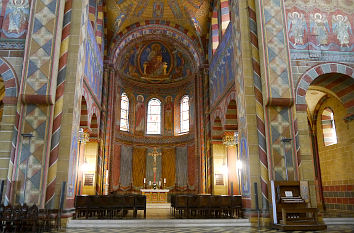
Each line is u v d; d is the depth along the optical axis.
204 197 13.02
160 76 26.72
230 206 13.00
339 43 13.20
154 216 13.47
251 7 13.38
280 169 11.66
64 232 9.36
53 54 11.43
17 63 11.50
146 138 25.64
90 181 18.56
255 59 12.77
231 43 15.97
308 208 10.20
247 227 11.02
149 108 26.59
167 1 21.53
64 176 10.71
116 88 22.83
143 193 20.70
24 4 12.13
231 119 17.34
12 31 11.82
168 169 24.95
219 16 19.81
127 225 11.16
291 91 12.16
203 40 22.50
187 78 25.64
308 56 12.91
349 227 10.98
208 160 20.59
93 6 18.16
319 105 19.00
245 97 12.41
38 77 11.18
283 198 10.62
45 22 11.73
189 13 22.05
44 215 9.92
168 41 24.50
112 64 21.70
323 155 18.53
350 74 12.90
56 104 11.28
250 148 11.94
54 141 10.98
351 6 13.80
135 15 22.42
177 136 25.36
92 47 16.83
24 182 10.51
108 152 20.47
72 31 12.08
